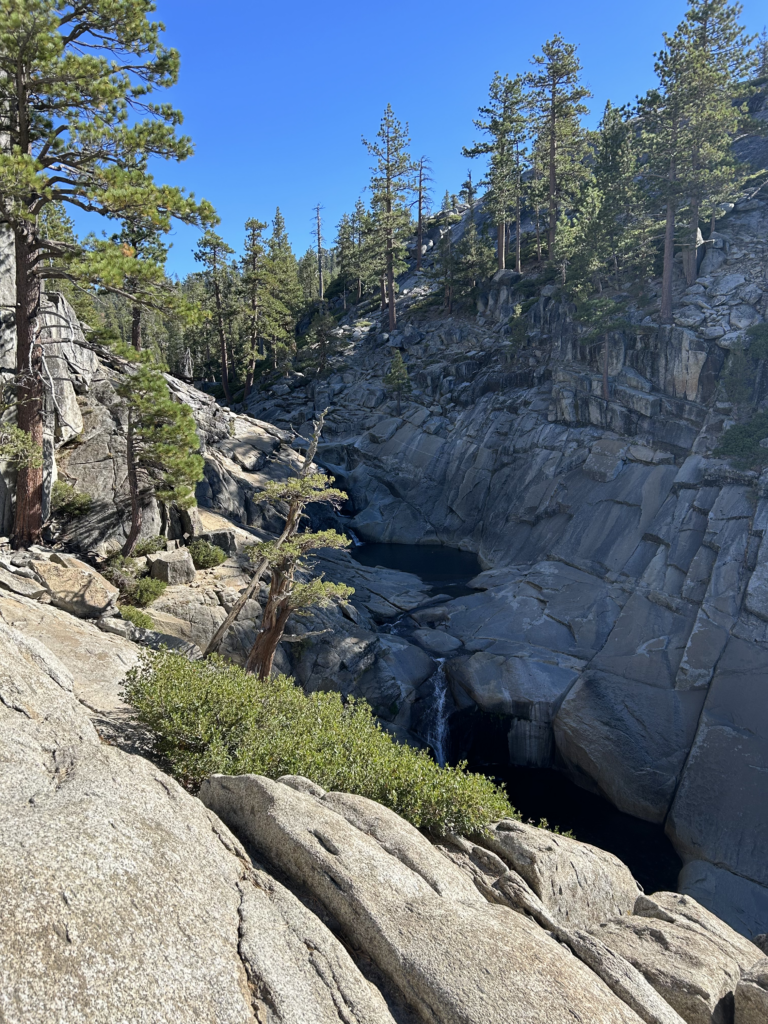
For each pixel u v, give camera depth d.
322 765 10.65
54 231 35.75
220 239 69.88
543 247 71.38
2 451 22.47
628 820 24.83
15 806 5.53
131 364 26.75
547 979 5.41
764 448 32.94
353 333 77.31
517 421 53.00
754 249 45.97
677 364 41.66
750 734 24.39
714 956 7.12
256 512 45.09
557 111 64.56
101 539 28.47
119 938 4.44
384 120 72.38
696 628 28.66
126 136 20.89
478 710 29.88
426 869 7.13
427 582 43.62
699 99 42.16
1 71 21.47
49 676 10.58
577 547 39.88
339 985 5.02
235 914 5.38
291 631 28.83
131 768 7.04
